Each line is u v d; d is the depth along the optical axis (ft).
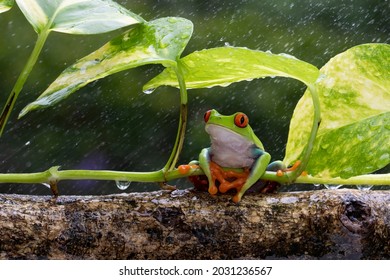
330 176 3.24
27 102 6.90
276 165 3.28
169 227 3.16
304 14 7.12
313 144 3.19
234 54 3.15
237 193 3.18
